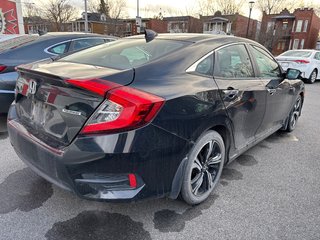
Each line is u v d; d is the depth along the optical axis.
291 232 2.29
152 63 2.30
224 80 2.66
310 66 11.06
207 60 2.60
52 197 2.63
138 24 27.38
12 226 2.25
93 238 2.16
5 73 4.05
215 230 2.29
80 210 2.48
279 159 3.67
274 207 2.62
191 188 2.45
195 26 46.53
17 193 2.67
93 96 1.89
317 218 2.47
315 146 4.16
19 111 2.56
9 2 15.04
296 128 5.00
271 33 42.59
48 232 2.20
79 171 1.92
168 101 2.02
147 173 2.00
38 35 5.10
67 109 1.99
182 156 2.19
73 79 1.93
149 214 2.46
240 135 2.98
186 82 2.28
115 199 1.96
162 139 2.00
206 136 2.43
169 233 2.24
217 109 2.44
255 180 3.10
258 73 3.31
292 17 43.47
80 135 1.91
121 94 1.86
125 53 2.60
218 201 2.68
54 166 2.01
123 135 1.84
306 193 2.87
